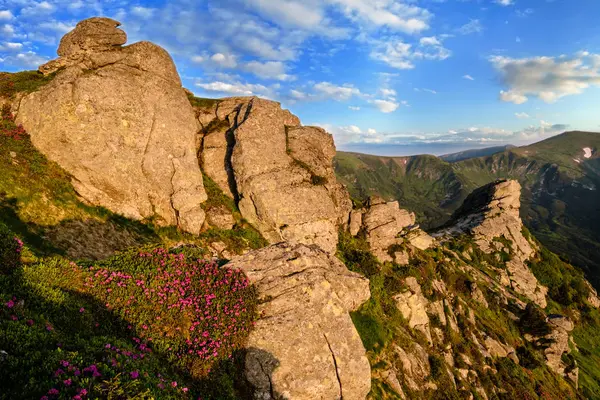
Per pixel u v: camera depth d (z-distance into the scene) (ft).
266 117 127.13
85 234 81.00
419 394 91.20
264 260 70.74
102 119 96.78
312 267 71.82
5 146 85.46
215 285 60.39
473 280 218.38
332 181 134.92
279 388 54.49
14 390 26.09
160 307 52.42
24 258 49.06
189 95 149.69
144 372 37.09
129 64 110.83
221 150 130.93
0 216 67.67
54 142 91.91
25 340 32.09
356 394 61.72
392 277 134.82
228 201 123.34
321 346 60.70
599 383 219.61
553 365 186.70
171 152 107.45
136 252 62.44
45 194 82.12
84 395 27.68
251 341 56.59
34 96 96.78
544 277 328.49
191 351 49.67
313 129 143.54
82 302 46.16
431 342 124.26
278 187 115.55
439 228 374.22
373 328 98.32
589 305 320.91
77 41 114.93
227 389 49.55
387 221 154.71
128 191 98.48
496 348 155.63
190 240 102.47
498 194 372.79
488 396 124.16
